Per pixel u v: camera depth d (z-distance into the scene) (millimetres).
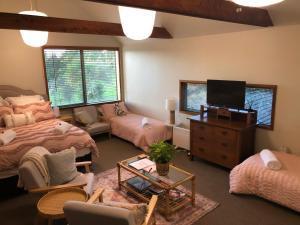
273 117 3654
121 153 4660
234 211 2840
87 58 5812
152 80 5582
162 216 2730
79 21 3748
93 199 2305
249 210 2859
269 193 2910
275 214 2787
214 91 4039
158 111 5594
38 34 3344
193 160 4281
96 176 3689
